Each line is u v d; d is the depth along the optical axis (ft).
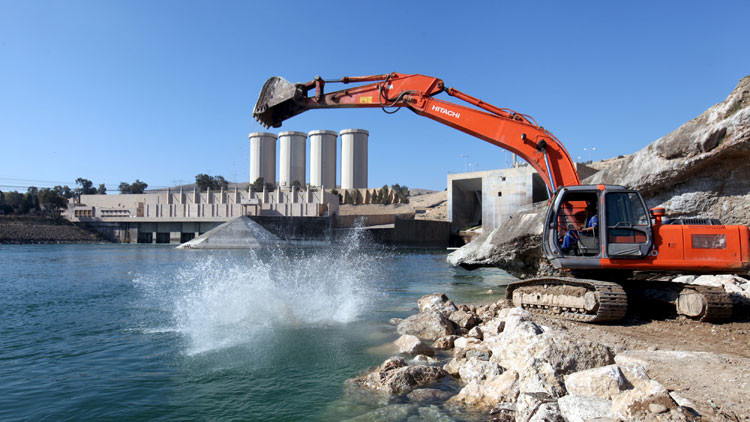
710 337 27.27
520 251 60.80
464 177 284.82
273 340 33.40
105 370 26.18
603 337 27.12
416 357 27.48
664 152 45.85
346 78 50.90
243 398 21.48
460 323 36.14
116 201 423.23
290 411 19.76
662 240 32.17
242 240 244.63
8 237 345.72
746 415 14.53
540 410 15.97
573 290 33.37
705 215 45.14
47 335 35.29
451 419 18.22
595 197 34.83
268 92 50.06
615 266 32.65
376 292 62.95
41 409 20.18
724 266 31.40
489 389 20.20
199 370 26.04
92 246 294.87
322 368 26.30
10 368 26.53
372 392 22.02
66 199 444.55
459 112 47.67
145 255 175.32
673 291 32.65
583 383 17.08
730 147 40.52
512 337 24.06
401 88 49.37
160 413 19.66
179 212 389.80
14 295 60.18
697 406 15.29
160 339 33.83
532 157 44.73
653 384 14.82
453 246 293.02
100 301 53.98
